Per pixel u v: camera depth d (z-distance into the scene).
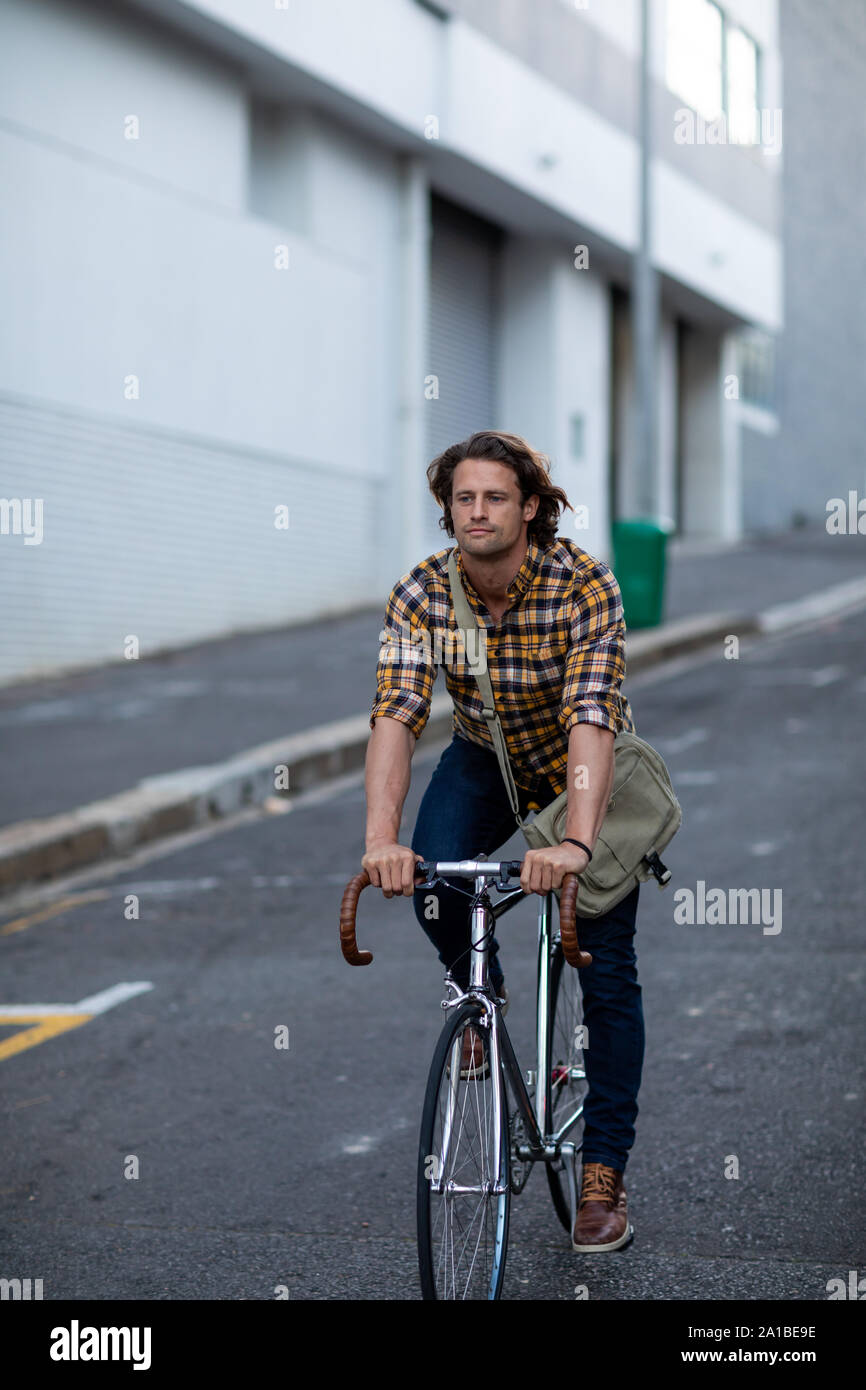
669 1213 4.43
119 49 17.59
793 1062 5.55
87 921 8.24
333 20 20.08
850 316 41.69
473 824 4.12
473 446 3.84
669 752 12.14
